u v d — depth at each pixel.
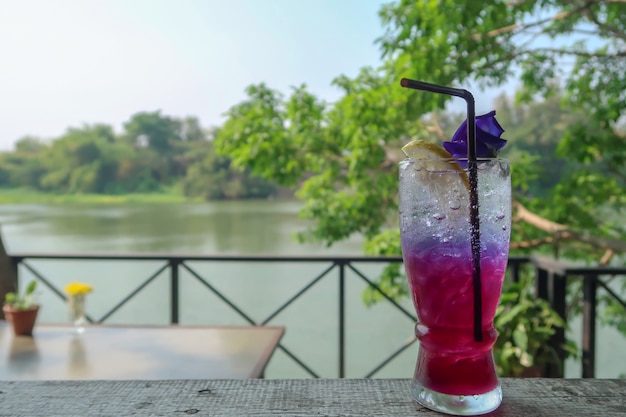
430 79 4.04
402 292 5.36
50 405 0.55
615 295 2.48
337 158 5.68
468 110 0.55
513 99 5.60
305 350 8.74
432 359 0.56
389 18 4.35
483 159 0.56
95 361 1.82
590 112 5.03
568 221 5.43
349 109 5.02
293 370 8.37
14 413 0.53
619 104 4.57
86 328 2.23
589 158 4.90
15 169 23.36
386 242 5.16
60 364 1.78
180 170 20.59
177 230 18.83
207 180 18.20
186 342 2.04
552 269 2.59
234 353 1.91
